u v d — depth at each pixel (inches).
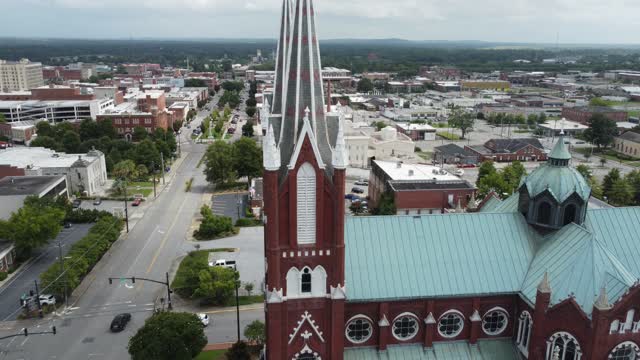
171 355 2591.0
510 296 2321.6
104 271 4296.3
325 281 2085.4
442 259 2345.0
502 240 2434.8
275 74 2085.4
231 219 5305.1
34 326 3427.7
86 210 5541.3
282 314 2084.2
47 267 4372.5
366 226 2375.7
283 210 1994.3
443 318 2326.5
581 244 2209.6
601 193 6225.4
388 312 2260.1
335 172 1953.7
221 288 3614.7
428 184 5452.8
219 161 6825.8
